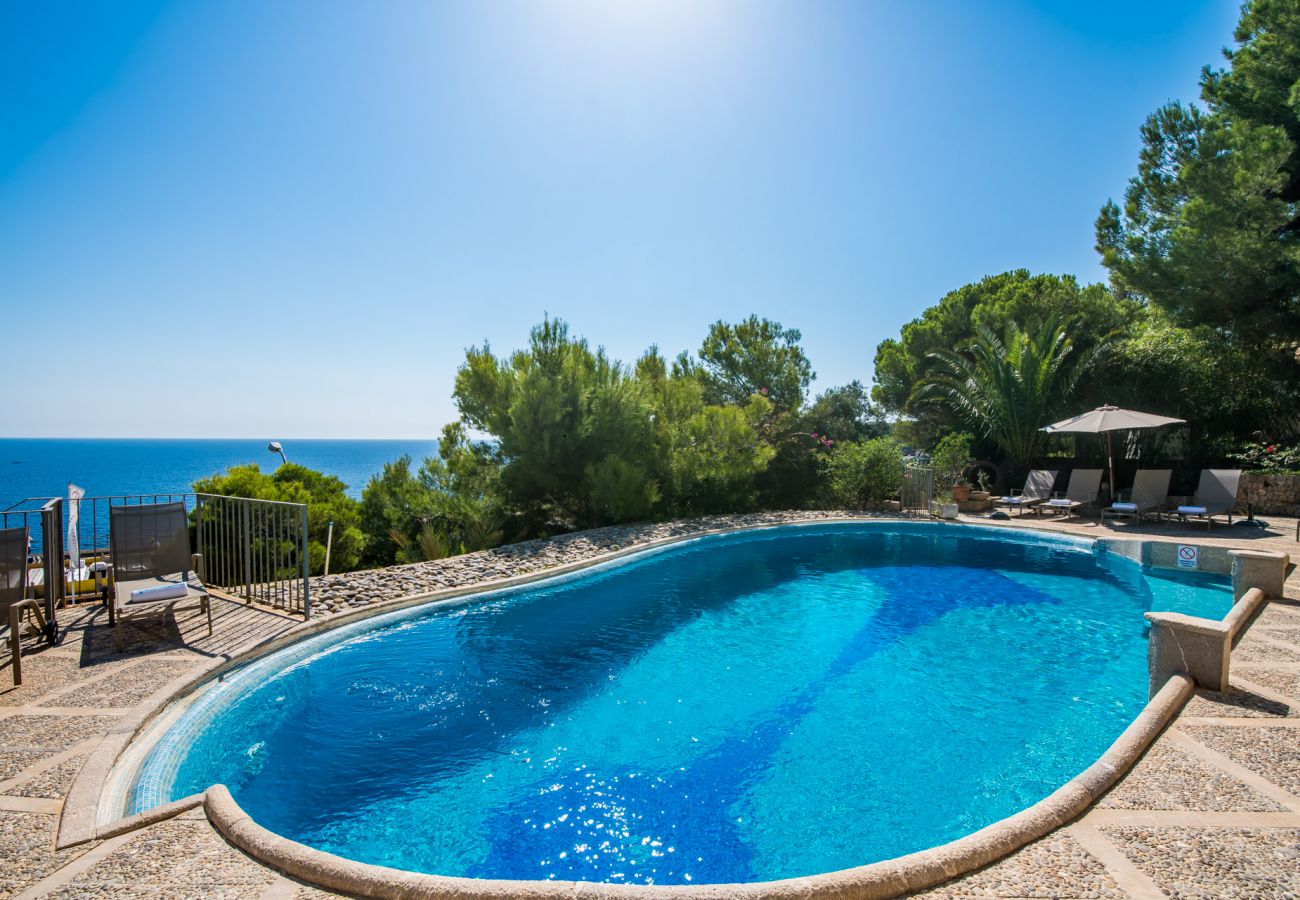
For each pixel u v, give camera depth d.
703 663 5.77
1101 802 2.73
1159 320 14.95
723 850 3.17
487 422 11.80
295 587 7.16
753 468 13.99
